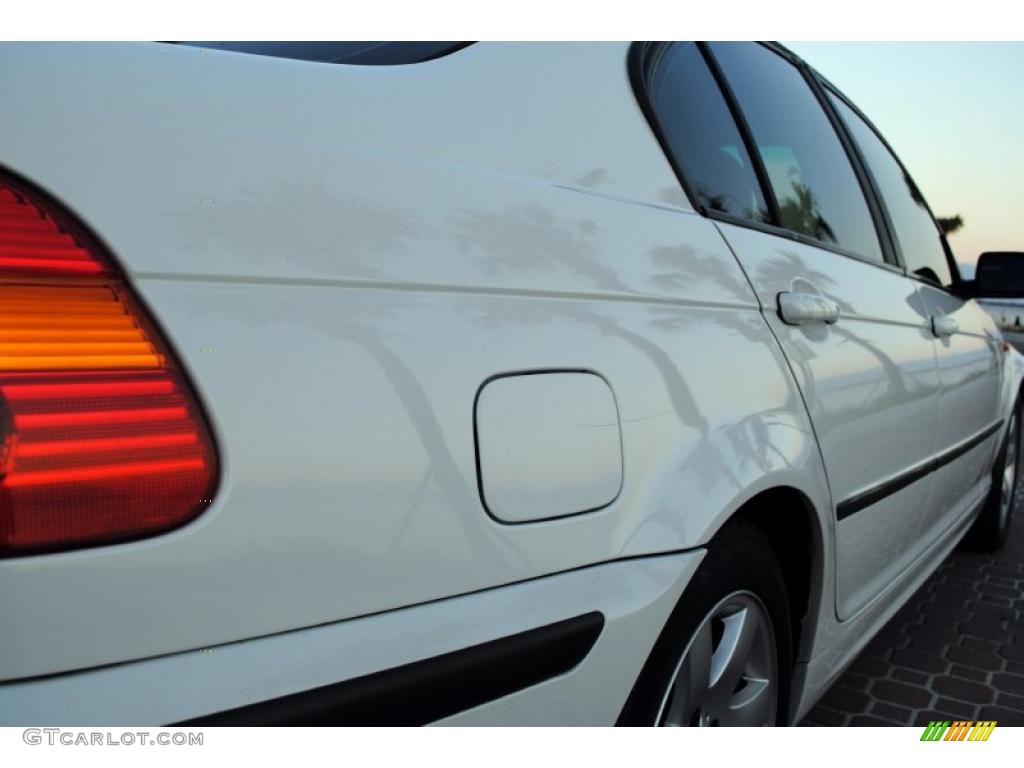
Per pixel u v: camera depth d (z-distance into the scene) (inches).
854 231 99.1
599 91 61.6
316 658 36.8
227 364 35.7
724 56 83.3
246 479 35.5
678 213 63.0
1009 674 114.3
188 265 35.7
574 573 47.6
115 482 33.0
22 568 31.4
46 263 33.1
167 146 36.9
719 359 60.4
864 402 81.5
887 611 99.0
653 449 52.9
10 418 31.8
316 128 43.0
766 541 66.9
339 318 39.2
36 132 34.2
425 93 50.2
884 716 102.0
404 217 43.4
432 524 40.9
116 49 39.0
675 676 54.9
